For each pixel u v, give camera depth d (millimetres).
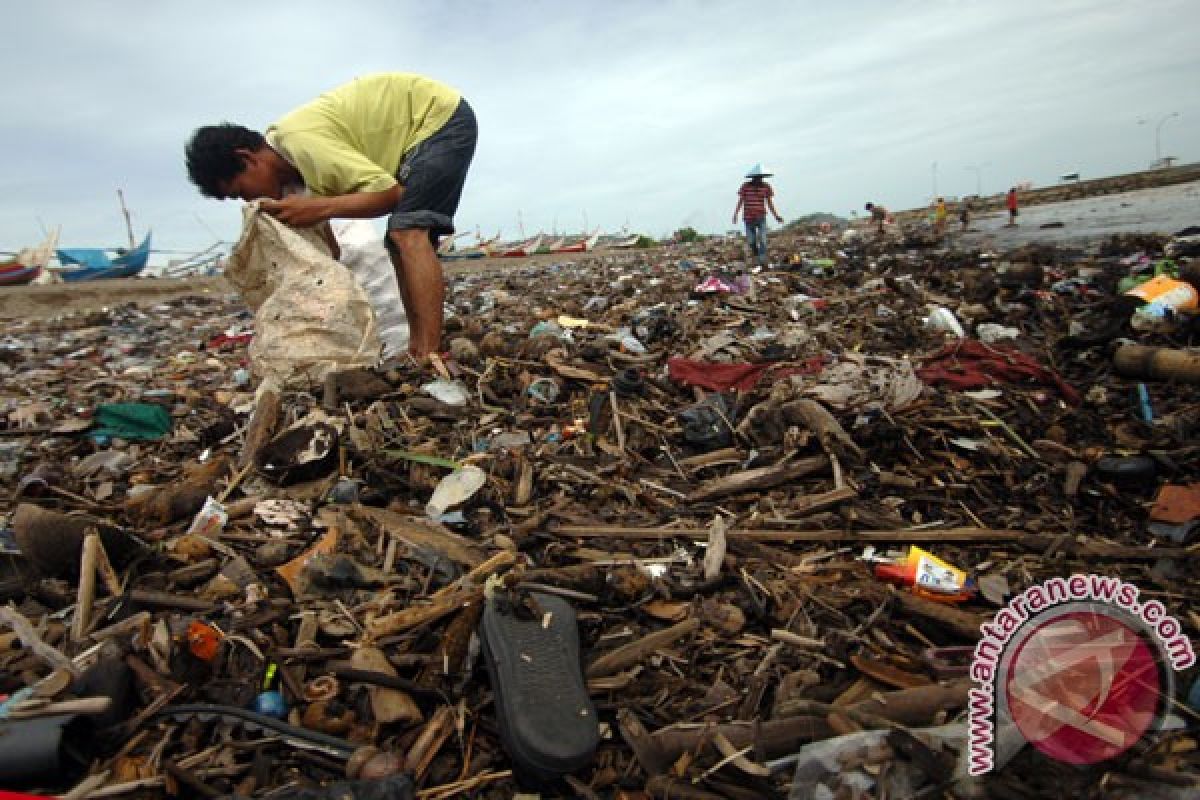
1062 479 3568
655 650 2291
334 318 4328
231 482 3402
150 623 2297
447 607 2281
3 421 5191
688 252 24531
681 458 3939
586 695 1962
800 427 3775
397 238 4770
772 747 1859
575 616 2217
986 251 13656
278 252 4344
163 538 3008
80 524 2551
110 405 4656
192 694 2061
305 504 3178
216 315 12531
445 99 4824
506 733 1813
